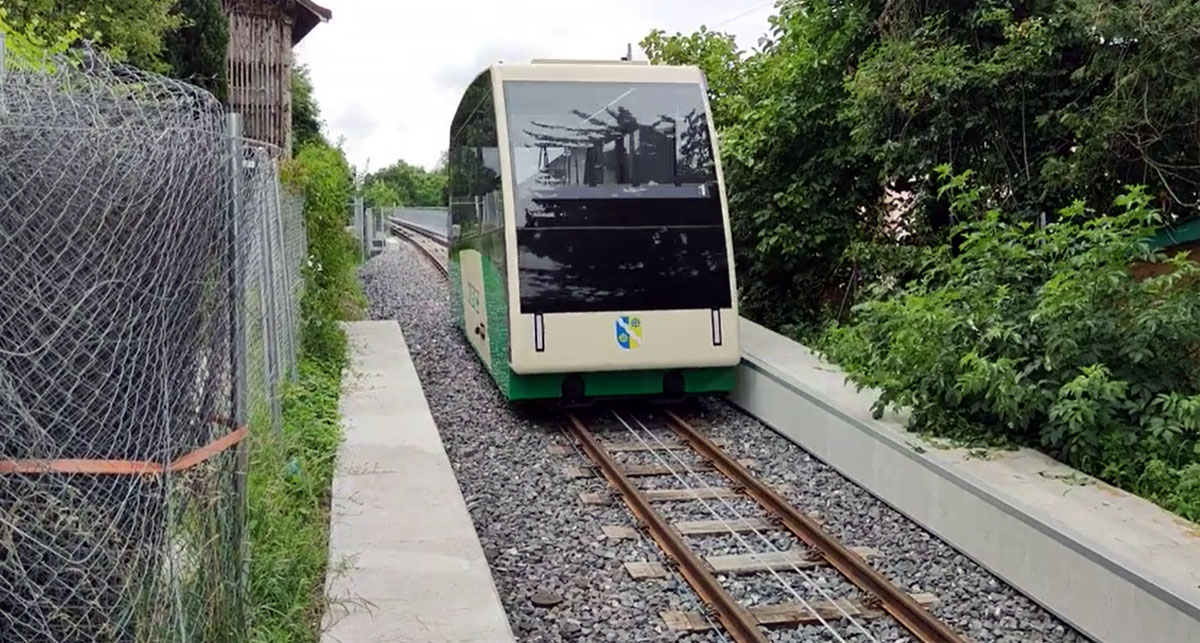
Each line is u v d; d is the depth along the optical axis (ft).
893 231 42.37
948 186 29.78
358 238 98.22
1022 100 35.14
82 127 10.09
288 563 16.72
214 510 11.93
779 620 18.15
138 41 39.52
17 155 9.71
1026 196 35.60
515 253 31.53
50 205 9.83
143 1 40.45
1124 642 16.72
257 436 21.15
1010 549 19.90
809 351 35.70
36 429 9.73
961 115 35.76
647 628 17.94
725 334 32.78
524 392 32.40
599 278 31.91
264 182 25.23
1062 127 34.32
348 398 32.53
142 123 10.77
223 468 12.32
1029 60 33.65
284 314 31.04
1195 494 20.39
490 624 15.79
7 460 9.64
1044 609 18.88
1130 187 25.82
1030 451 23.91
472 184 40.70
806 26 42.27
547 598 19.03
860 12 40.06
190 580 11.43
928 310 26.40
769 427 32.50
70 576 10.00
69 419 9.93
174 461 10.91
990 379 23.25
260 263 24.18
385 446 26.43
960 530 21.68
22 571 9.74
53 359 9.87
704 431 32.19
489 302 36.04
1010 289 26.55
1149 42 27.35
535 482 26.91
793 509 23.63
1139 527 18.97
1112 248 24.06
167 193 10.50
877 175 41.37
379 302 64.90
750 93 45.98
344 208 58.85
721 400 36.83
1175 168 29.89
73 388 9.93
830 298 45.19
